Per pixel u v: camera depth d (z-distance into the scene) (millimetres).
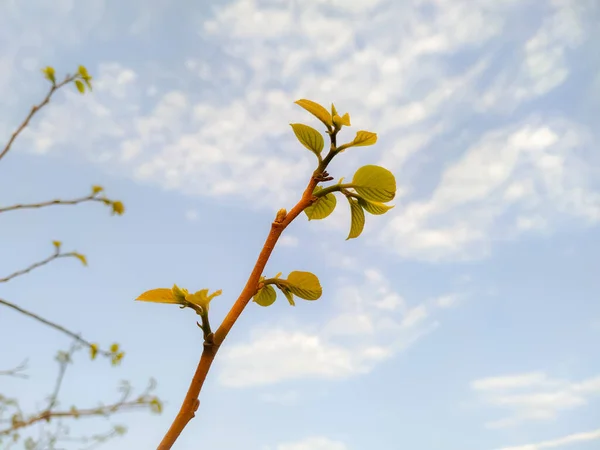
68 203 252
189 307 282
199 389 279
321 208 387
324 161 329
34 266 242
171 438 268
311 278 334
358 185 336
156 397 241
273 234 310
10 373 227
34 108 255
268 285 348
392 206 344
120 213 261
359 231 361
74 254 254
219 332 286
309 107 326
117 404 234
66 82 260
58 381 231
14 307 227
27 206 243
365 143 330
